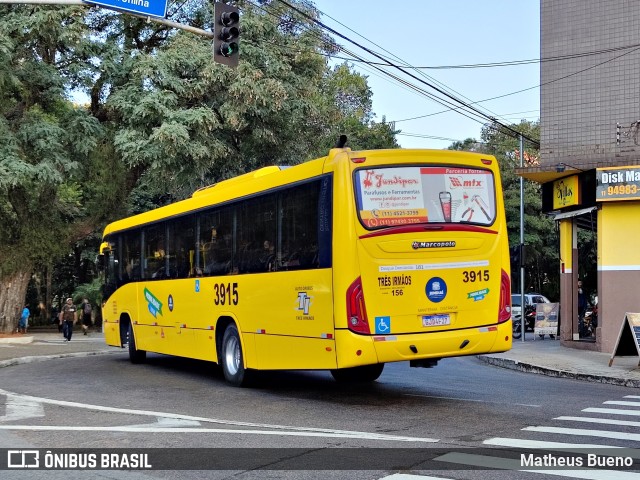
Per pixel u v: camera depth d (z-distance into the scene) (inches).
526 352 764.0
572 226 837.2
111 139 1165.1
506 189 1738.4
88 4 521.0
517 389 491.8
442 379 560.1
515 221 1683.1
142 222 692.7
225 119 1084.5
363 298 395.2
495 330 423.2
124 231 735.7
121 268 743.1
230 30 593.6
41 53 1112.2
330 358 405.7
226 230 529.7
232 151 1160.2
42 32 1011.3
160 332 649.6
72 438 333.7
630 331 599.5
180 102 1087.6
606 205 735.7
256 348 485.1
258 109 1087.6
